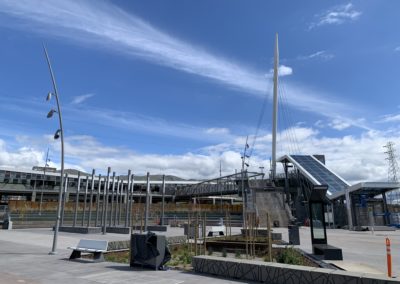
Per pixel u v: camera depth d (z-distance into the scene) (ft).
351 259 58.08
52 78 60.59
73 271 39.99
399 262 54.49
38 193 316.40
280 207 236.84
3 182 288.71
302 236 115.24
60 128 61.11
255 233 82.64
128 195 127.03
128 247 61.52
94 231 110.11
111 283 33.55
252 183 305.73
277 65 357.00
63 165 60.49
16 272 39.22
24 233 101.96
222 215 222.89
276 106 347.15
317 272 30.48
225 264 37.14
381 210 221.05
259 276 34.35
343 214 211.00
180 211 222.07
